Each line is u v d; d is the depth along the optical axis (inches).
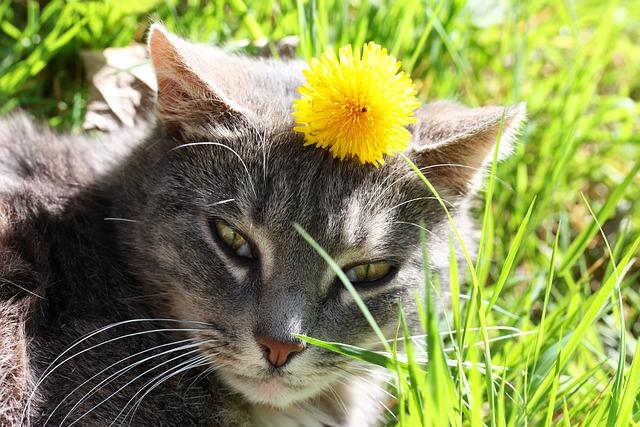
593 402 16.9
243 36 22.4
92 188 18.0
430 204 17.3
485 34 24.5
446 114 18.1
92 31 22.4
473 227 19.9
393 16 22.2
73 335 16.8
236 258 16.7
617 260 22.3
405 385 15.2
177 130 17.3
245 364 16.5
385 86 16.2
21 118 19.2
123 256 17.6
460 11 23.3
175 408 17.0
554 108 23.3
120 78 21.2
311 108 16.2
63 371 16.6
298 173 16.5
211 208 16.7
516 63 23.0
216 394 17.4
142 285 17.5
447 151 17.0
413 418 14.8
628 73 26.1
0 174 17.7
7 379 16.5
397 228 16.9
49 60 22.2
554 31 25.0
